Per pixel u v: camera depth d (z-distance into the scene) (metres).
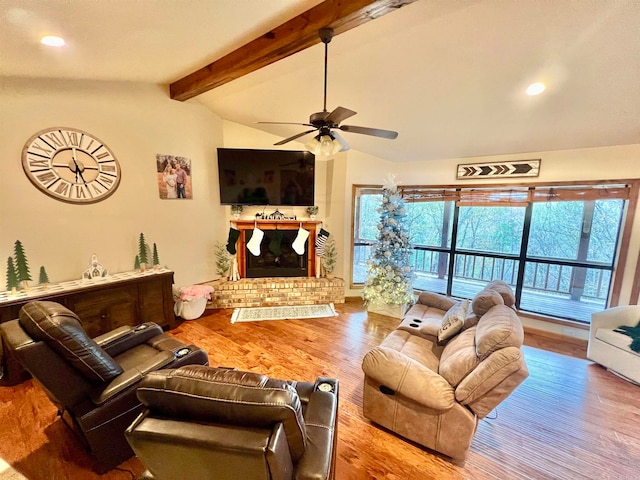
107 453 1.74
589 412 2.36
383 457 1.92
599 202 3.52
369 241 5.02
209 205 4.41
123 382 1.80
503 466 1.87
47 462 1.81
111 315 3.10
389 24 2.13
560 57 2.21
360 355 3.16
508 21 1.99
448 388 1.86
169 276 3.61
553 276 3.98
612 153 3.25
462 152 4.05
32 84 2.77
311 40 2.15
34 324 1.57
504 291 2.67
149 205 3.71
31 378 2.59
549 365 3.06
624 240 3.30
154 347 2.35
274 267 4.87
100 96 3.20
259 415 1.00
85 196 3.16
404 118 3.45
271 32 2.29
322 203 4.86
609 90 2.46
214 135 4.37
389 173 4.79
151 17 1.96
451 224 4.64
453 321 2.47
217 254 4.58
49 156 2.90
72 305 2.81
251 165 4.39
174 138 3.89
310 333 3.66
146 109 3.58
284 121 4.13
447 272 4.79
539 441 2.07
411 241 4.33
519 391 2.62
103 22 1.96
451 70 2.54
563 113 2.88
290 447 1.10
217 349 3.25
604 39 2.00
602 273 3.60
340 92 3.12
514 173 3.83
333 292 4.68
